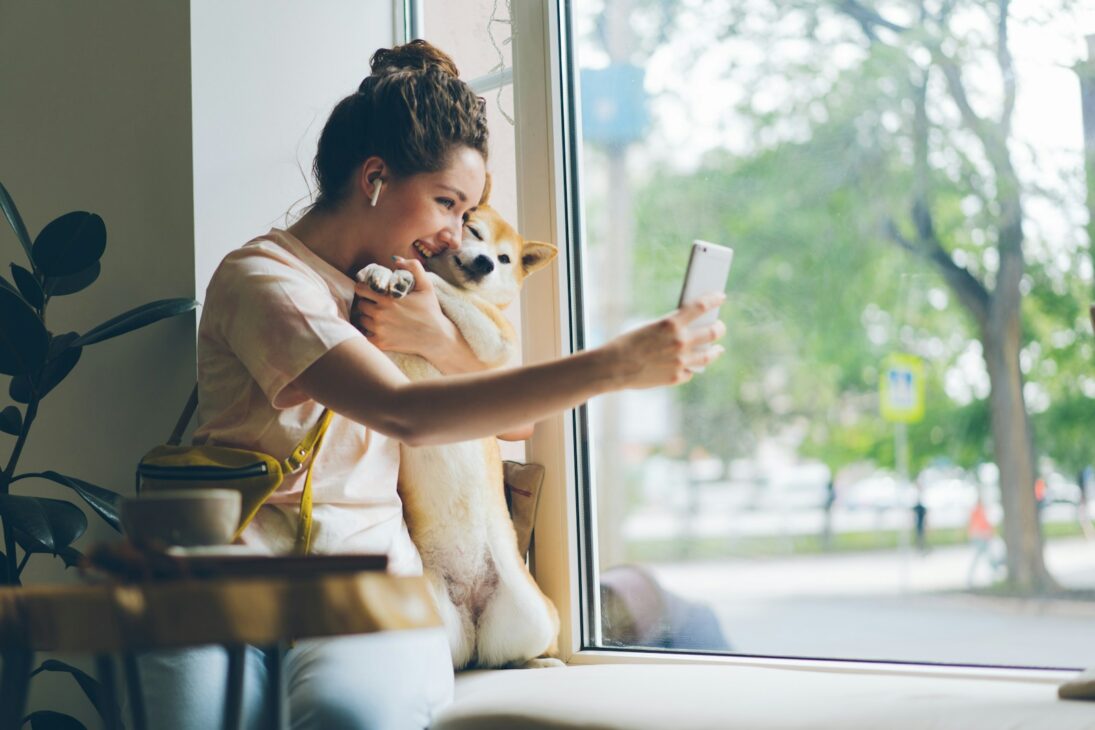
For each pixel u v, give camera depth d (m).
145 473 1.59
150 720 1.49
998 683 1.50
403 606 1.04
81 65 2.26
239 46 2.19
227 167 2.15
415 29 2.46
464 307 1.86
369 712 1.52
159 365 2.12
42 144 2.31
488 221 1.96
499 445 2.06
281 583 0.99
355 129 1.79
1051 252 1.92
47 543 1.78
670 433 4.80
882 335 2.42
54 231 1.94
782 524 3.63
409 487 1.84
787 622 3.14
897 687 1.43
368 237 1.81
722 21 2.54
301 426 1.65
